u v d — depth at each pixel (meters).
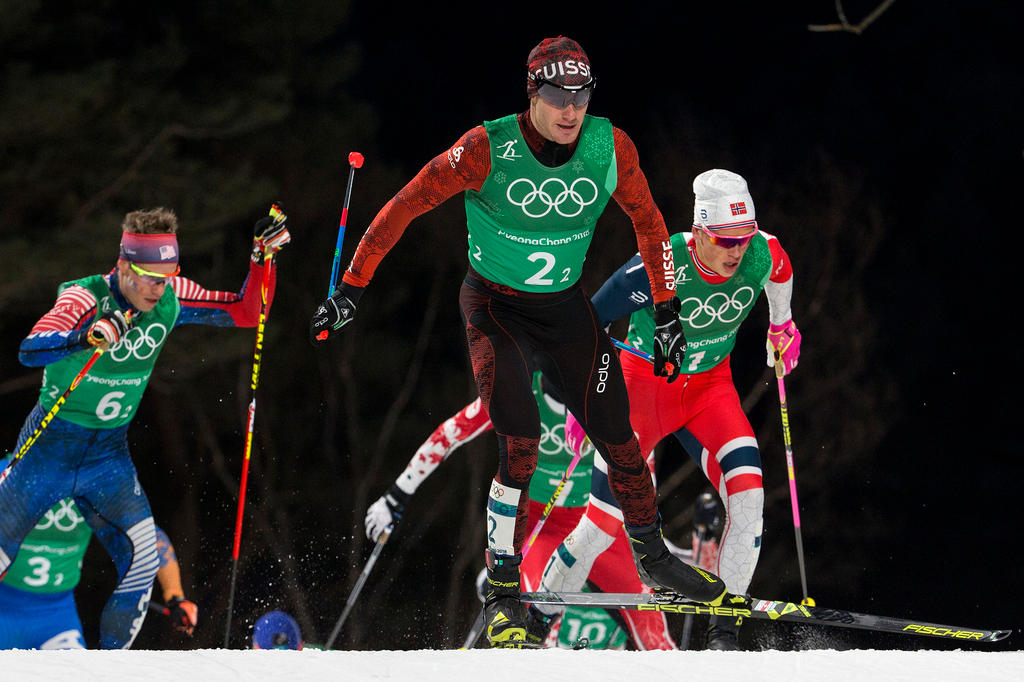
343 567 59.72
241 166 52.34
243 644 56.78
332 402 61.12
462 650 9.99
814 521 61.97
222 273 58.34
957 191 76.81
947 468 70.94
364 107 61.88
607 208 59.06
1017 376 73.12
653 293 13.68
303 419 60.97
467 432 20.94
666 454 58.06
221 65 53.75
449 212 63.81
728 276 16.30
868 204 68.06
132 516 18.33
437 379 64.81
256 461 59.44
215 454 57.75
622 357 17.42
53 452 17.52
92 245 45.16
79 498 18.14
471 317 13.01
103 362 17.17
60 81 43.44
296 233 61.06
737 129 77.75
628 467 13.52
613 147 12.37
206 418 58.44
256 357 17.72
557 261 12.62
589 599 15.08
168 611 20.45
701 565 21.84
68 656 9.25
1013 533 67.44
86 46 48.16
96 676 8.50
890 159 77.12
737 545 16.19
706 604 14.48
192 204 49.47
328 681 8.62
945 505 68.69
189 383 56.94
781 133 76.75
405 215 12.44
